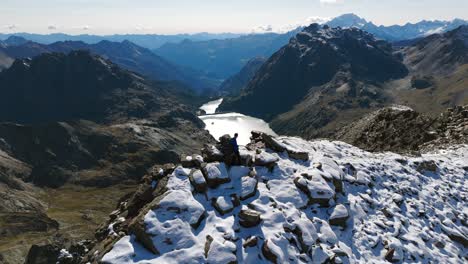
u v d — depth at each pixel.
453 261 22.73
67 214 162.00
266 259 18.17
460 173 34.09
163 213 19.55
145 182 25.30
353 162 29.50
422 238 23.50
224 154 24.75
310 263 18.81
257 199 21.80
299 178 23.72
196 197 21.45
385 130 54.06
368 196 25.72
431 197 28.56
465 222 27.11
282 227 19.86
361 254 20.80
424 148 45.50
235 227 19.53
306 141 33.94
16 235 123.56
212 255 17.55
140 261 17.48
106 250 19.38
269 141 28.05
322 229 20.94
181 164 24.64
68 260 33.03
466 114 48.19
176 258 17.52
